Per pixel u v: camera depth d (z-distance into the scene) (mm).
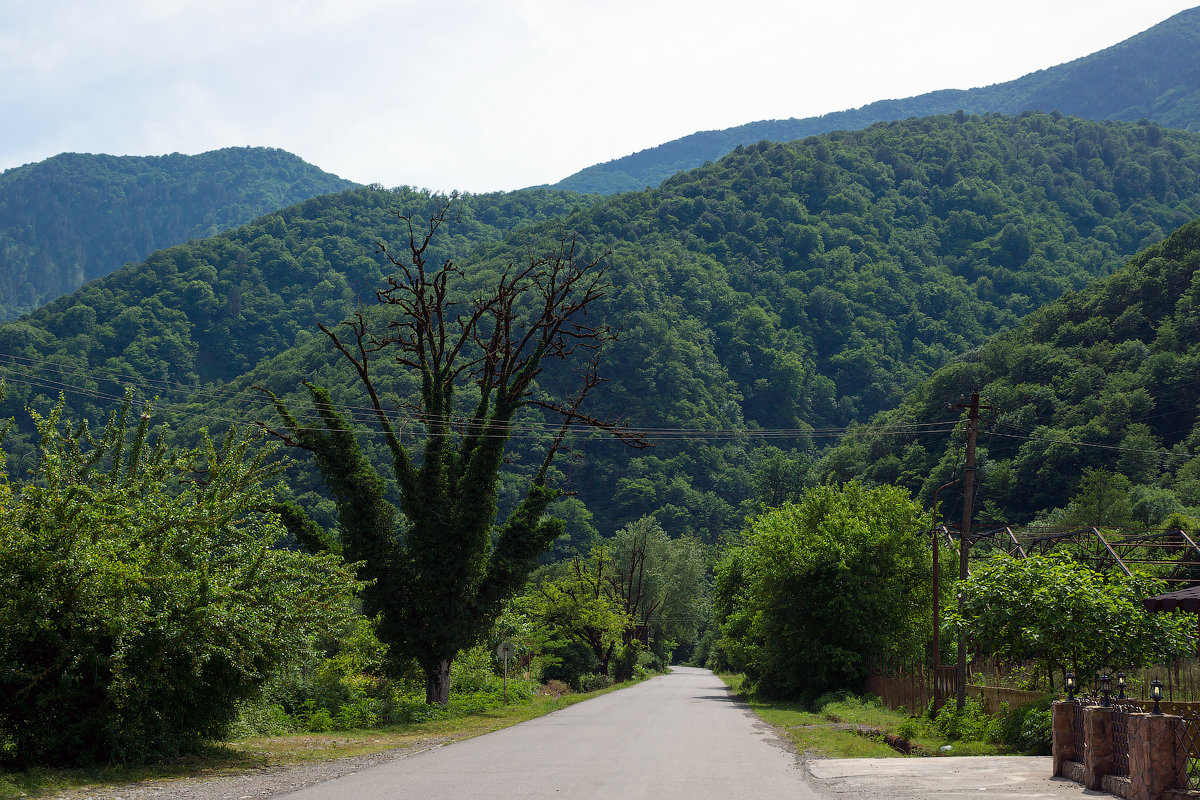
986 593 18625
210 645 13977
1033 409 85625
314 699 24531
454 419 29531
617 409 156625
